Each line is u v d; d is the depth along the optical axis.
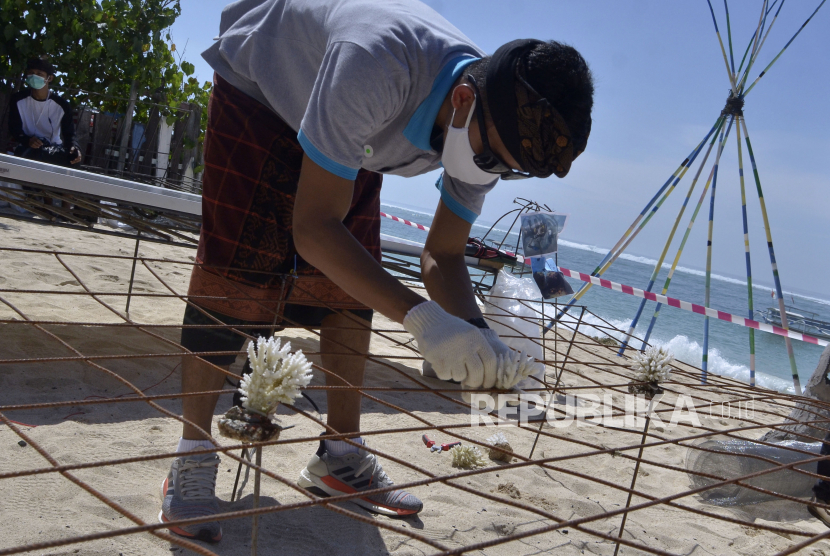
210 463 1.87
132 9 7.82
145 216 4.09
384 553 1.89
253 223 1.94
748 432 3.88
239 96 1.95
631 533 2.36
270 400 1.13
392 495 2.15
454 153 1.53
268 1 1.92
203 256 1.97
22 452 2.14
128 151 7.49
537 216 4.34
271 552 1.79
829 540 2.57
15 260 4.89
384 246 4.49
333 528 2.00
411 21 1.59
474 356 1.31
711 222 6.54
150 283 5.21
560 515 2.44
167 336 3.85
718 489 2.92
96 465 0.83
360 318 2.15
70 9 7.54
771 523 2.75
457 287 1.95
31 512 1.79
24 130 6.08
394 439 2.97
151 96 8.07
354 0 1.63
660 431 3.78
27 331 3.39
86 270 5.13
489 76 1.38
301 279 2.11
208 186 1.95
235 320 1.97
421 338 1.34
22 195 3.52
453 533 2.11
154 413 2.71
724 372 8.80
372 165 1.83
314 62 1.72
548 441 3.36
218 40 2.00
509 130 1.37
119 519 1.84
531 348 4.02
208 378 1.91
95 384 2.92
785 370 10.47
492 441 3.10
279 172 1.96
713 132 6.49
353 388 1.25
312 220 1.46
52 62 7.77
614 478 2.98
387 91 1.48
